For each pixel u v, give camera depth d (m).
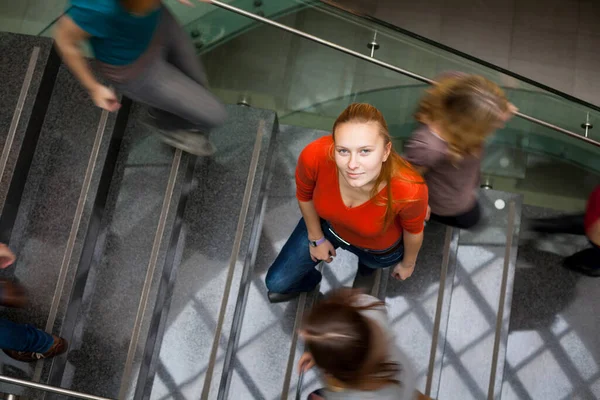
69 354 3.78
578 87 6.62
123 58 2.76
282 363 4.11
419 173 2.77
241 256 4.02
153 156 4.02
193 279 4.01
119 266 3.89
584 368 4.68
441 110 2.68
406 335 4.30
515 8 6.79
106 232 3.93
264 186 4.30
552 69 6.66
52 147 3.88
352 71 3.67
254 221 4.15
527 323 4.75
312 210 3.08
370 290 4.18
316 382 4.09
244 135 4.15
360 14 3.38
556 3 6.79
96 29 2.60
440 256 4.41
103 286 3.87
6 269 3.67
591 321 4.75
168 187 3.97
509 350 4.71
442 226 4.43
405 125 3.43
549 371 4.68
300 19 3.47
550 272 4.81
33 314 3.64
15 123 3.73
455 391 4.37
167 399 3.84
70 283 3.68
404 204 2.62
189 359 3.90
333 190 2.70
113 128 3.88
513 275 4.48
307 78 3.81
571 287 4.79
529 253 4.83
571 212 4.41
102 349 3.79
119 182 3.99
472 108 2.60
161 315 3.96
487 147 3.65
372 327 1.83
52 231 3.76
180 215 4.04
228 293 3.97
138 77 2.90
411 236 2.96
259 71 3.68
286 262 3.74
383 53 3.51
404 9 6.76
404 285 4.38
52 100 3.93
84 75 2.92
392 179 2.54
